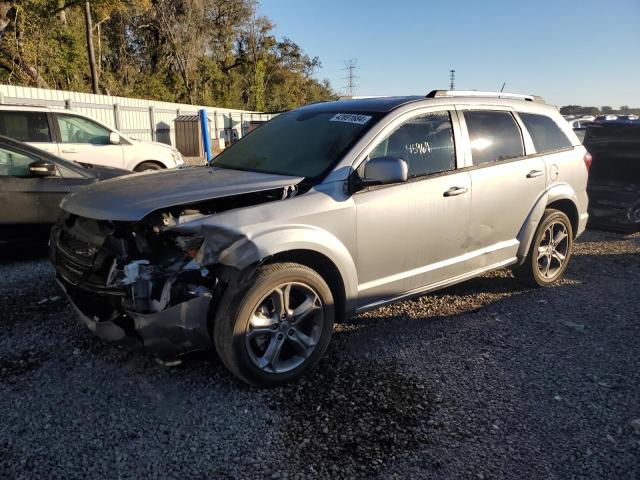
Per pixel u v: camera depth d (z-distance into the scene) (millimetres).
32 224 5902
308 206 3346
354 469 2562
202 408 3068
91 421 2914
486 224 4461
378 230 3688
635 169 7152
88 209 3279
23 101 16766
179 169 4223
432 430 2877
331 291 3631
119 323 3088
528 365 3633
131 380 3355
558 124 5359
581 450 2717
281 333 3293
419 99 4195
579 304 4844
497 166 4516
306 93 73000
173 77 44562
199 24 44594
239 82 55594
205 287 3033
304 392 3264
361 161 3660
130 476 2494
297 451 2693
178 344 3053
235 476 2508
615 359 3738
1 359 3570
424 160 4027
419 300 4891
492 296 5035
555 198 5055
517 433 2855
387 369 3561
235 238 3035
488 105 4652
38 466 2539
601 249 7047
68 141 9672
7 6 23672
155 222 3066
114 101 20656
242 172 3846
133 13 39062
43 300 4652
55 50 28062
